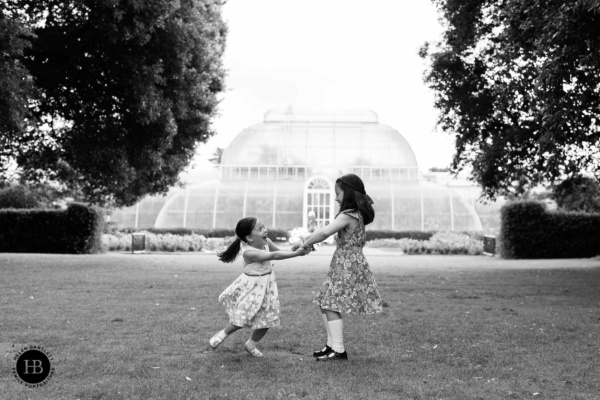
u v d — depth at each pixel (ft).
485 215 141.38
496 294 38.22
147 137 60.08
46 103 59.21
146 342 21.59
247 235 20.03
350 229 19.67
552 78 37.83
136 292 37.11
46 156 65.62
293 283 43.60
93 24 50.31
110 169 60.59
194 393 15.28
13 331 23.27
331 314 19.53
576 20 35.01
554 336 23.57
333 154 142.31
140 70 54.60
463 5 53.98
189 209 132.98
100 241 90.43
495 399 15.19
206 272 53.42
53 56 55.62
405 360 19.54
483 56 57.57
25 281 42.86
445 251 95.20
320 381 16.65
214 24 69.56
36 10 53.06
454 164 63.10
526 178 63.05
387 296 36.81
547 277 50.47
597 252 84.48
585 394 15.72
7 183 92.12
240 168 142.31
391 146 143.43
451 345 21.80
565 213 85.05
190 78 59.72
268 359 19.33
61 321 25.68
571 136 42.68
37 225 87.61
